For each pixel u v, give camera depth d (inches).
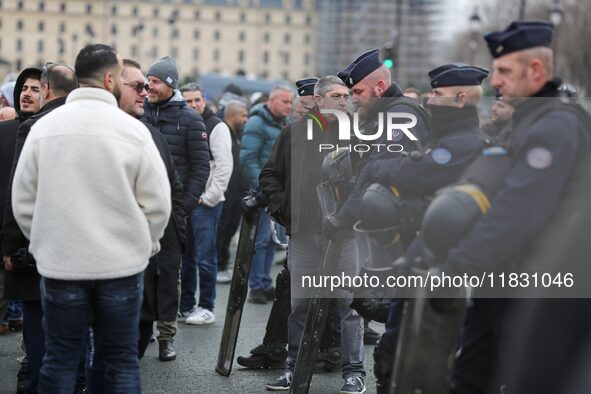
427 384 303.4
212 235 693.3
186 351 604.7
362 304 381.7
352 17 7618.1
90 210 363.9
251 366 560.7
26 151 371.2
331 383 528.1
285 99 786.2
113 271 364.5
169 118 616.4
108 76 374.0
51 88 451.8
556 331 313.3
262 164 793.6
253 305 770.2
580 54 3585.1
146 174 371.2
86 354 410.9
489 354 345.4
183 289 701.3
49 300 369.7
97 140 364.5
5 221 430.3
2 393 500.4
